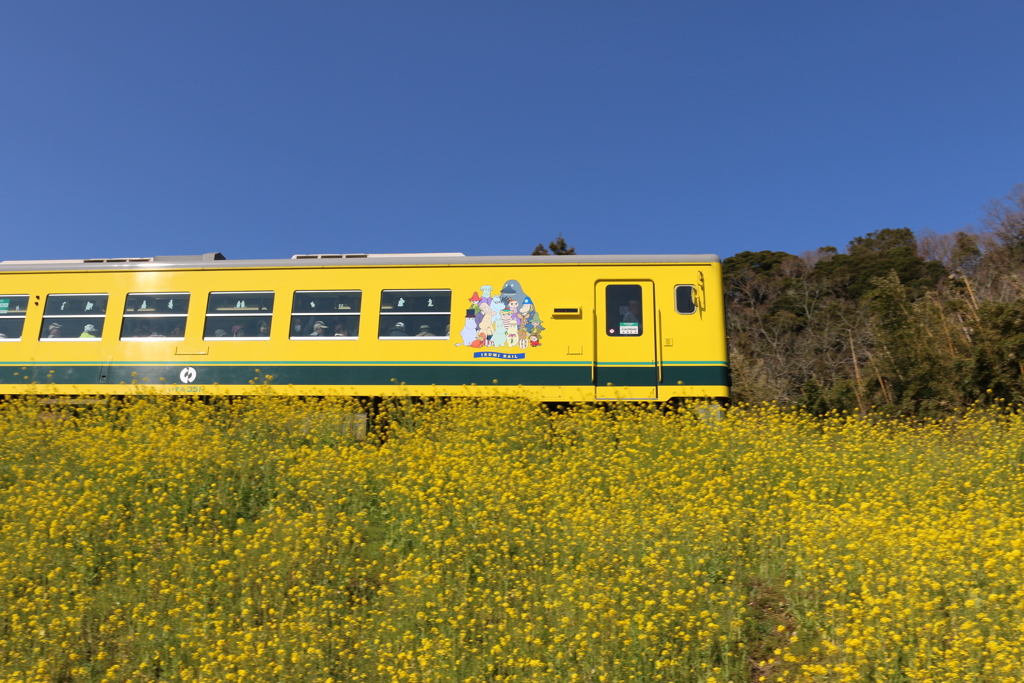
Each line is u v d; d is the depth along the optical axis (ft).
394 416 38.88
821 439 35.27
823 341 104.47
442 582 21.66
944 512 24.57
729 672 17.62
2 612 20.06
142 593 21.45
